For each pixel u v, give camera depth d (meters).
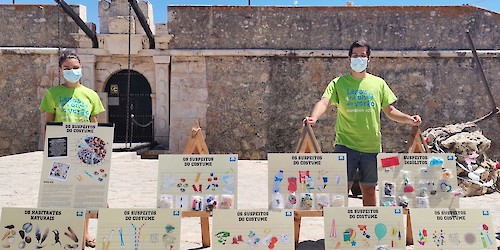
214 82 12.01
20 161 9.34
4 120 11.92
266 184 7.54
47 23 12.02
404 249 3.22
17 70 11.95
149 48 12.09
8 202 5.67
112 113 12.69
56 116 3.76
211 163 3.59
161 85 12.11
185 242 4.08
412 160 3.68
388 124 11.94
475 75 11.91
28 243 3.12
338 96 3.88
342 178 3.57
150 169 8.62
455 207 3.59
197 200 3.47
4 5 11.94
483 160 6.97
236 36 11.98
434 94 11.92
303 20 11.99
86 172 3.50
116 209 3.22
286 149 11.96
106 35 11.99
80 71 3.82
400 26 11.95
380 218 3.29
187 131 11.97
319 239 4.18
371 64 11.98
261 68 11.99
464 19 11.91
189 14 11.98
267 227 3.22
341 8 11.94
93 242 3.92
